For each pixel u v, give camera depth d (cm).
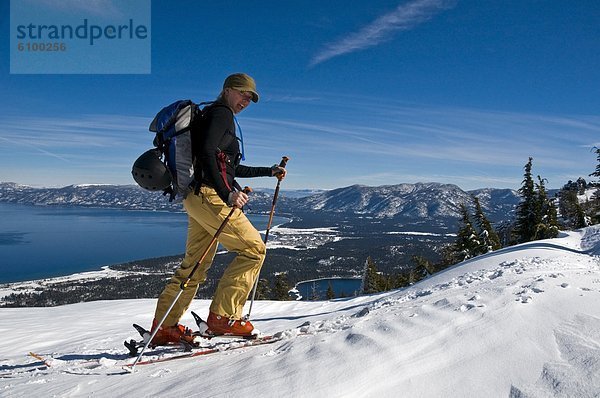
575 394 178
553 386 187
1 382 316
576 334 231
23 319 840
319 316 630
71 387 270
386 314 344
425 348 236
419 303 374
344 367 222
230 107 312
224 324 320
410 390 198
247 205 321
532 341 230
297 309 859
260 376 230
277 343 310
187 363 292
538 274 405
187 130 295
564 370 197
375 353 235
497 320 261
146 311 888
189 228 337
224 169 296
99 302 1039
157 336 329
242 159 327
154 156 298
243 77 305
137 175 298
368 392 199
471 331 250
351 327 306
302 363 237
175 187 300
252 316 784
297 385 209
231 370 252
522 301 288
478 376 204
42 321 802
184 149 295
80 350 490
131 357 335
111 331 655
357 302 856
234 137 309
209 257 334
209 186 302
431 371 212
